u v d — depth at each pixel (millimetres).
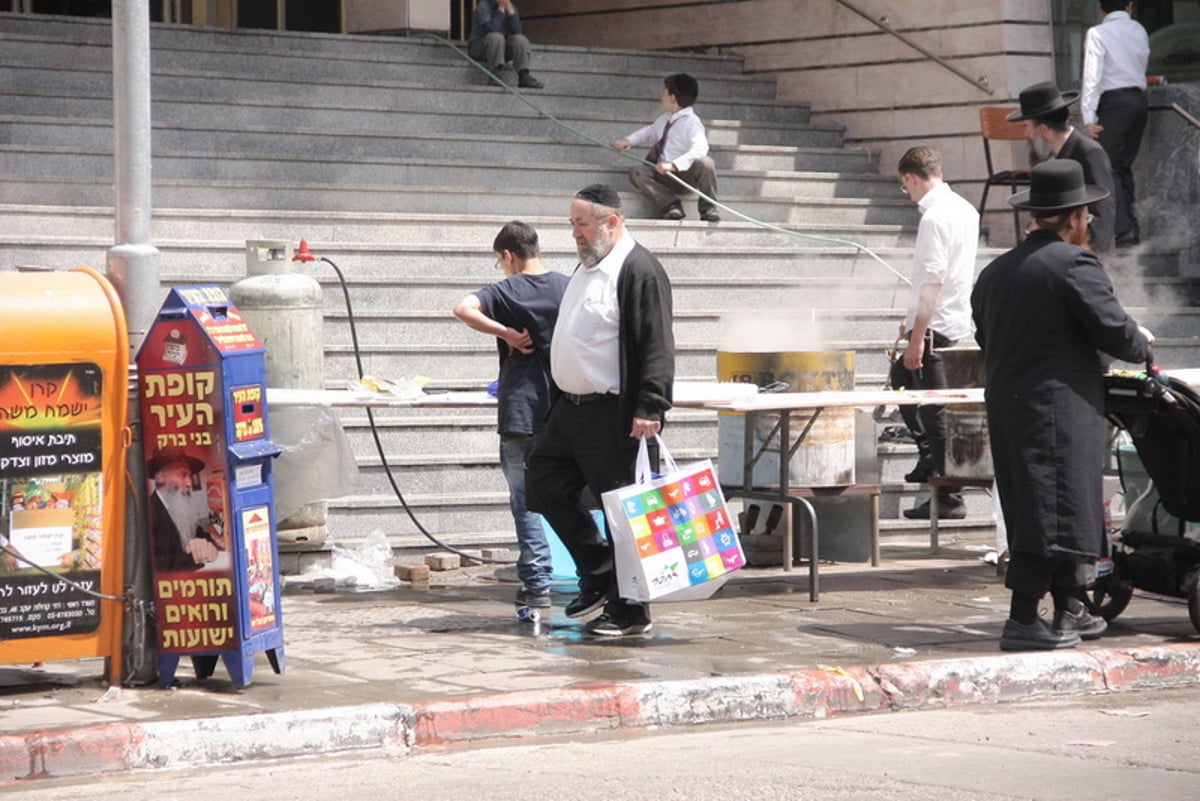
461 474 13977
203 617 8711
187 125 17312
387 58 20047
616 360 9852
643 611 10195
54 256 14500
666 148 18453
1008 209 20203
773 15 22312
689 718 8703
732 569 10078
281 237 15906
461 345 15109
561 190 18453
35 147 16203
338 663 9445
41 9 22766
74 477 8516
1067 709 9078
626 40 23906
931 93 20844
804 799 6840
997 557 12516
